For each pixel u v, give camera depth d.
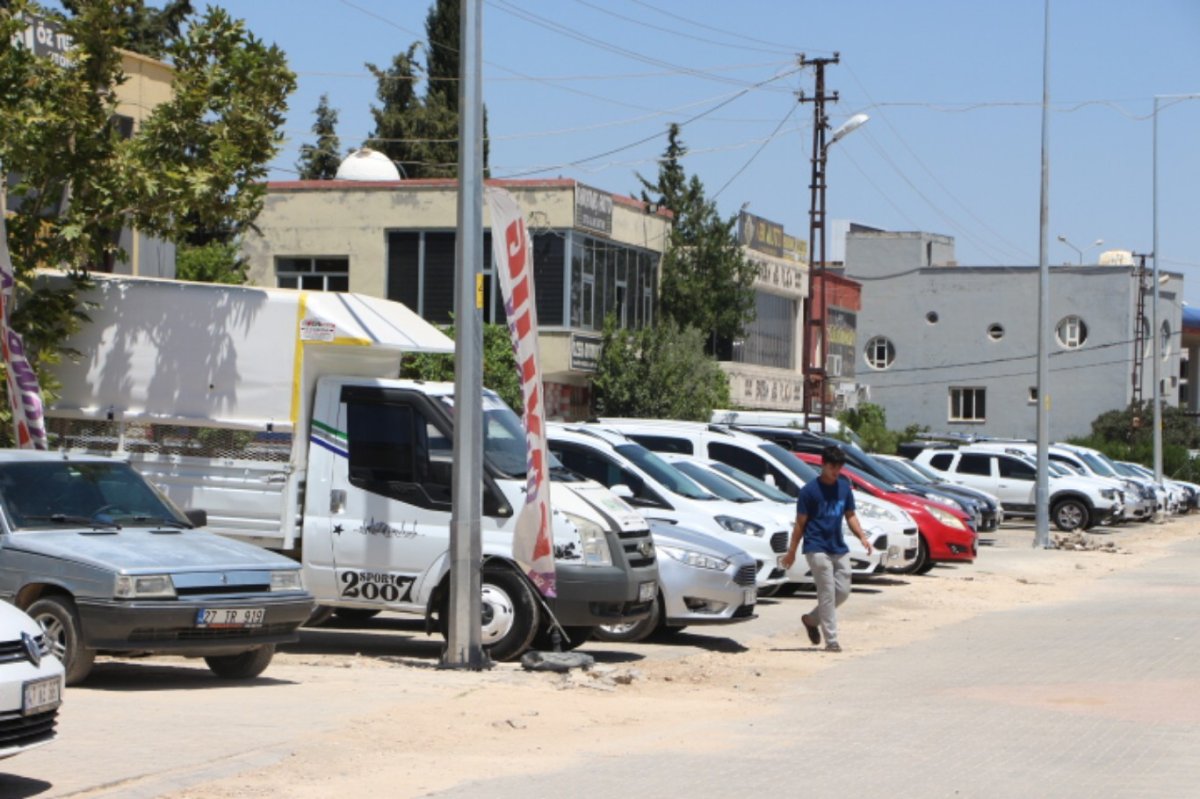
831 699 15.80
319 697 14.41
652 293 54.78
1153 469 77.25
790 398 64.88
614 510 18.19
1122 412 89.50
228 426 18.11
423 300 48.84
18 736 9.95
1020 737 13.35
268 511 17.91
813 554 19.94
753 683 16.95
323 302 18.31
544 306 48.31
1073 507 51.12
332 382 18.16
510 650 17.39
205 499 18.11
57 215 22.41
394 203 48.94
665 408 50.09
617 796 10.61
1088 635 22.11
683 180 63.41
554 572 16.69
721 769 11.70
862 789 10.95
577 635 19.34
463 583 16.81
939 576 32.25
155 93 33.00
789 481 28.56
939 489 40.72
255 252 50.19
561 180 48.00
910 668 18.38
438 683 15.66
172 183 20.92
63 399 18.91
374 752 12.04
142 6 22.09
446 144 66.81
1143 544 46.97
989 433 95.06
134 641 13.86
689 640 20.80
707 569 19.56
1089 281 92.56
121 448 18.62
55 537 14.41
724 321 55.56
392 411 17.94
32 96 20.86
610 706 14.93
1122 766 11.95
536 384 16.58
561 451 23.39
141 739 11.95
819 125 50.84
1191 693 16.17
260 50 21.61
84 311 18.84
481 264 16.91
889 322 97.38
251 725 12.70
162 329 18.58
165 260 34.41
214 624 14.21
